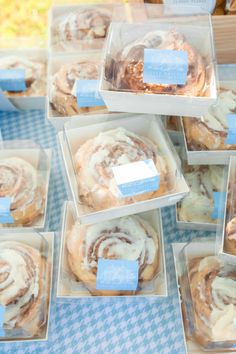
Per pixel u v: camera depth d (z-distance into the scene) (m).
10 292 0.52
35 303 0.53
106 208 0.52
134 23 0.57
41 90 0.73
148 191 0.52
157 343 0.56
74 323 0.57
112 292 0.55
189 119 0.61
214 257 0.56
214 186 0.62
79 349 0.56
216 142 0.60
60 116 0.65
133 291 0.55
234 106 0.61
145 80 0.51
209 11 0.66
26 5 0.80
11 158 0.63
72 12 0.74
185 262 0.57
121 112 0.58
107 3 0.74
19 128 0.73
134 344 0.56
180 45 0.52
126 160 0.53
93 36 0.71
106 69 0.53
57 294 0.55
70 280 0.55
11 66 0.73
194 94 0.51
